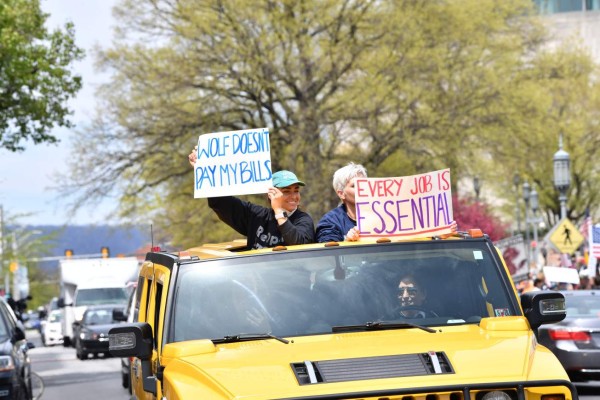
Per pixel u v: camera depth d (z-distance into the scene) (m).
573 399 10.79
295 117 81.50
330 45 80.94
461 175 86.31
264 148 15.29
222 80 82.31
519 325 12.12
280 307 12.68
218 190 15.32
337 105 81.62
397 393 10.38
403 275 13.03
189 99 84.06
